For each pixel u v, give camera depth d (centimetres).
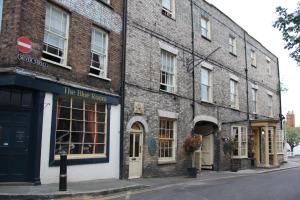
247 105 2720
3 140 1127
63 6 1274
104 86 1443
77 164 1291
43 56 1202
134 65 1603
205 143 2248
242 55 2722
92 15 1411
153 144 1667
